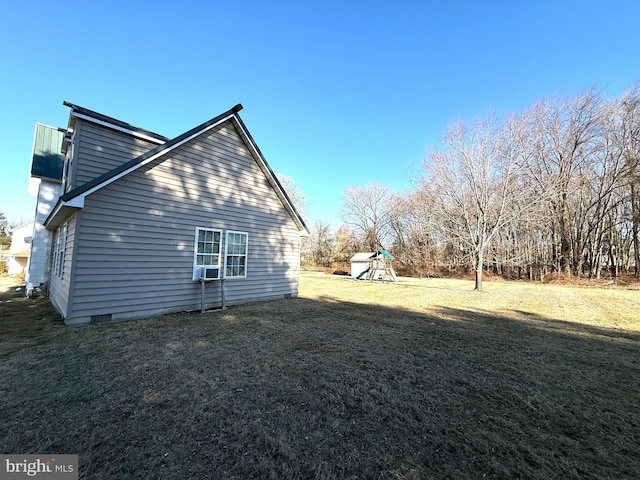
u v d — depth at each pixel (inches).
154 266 254.4
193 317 251.1
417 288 598.2
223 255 307.1
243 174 329.1
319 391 117.1
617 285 725.3
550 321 278.4
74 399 106.1
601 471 73.9
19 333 193.5
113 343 174.6
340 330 221.3
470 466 74.5
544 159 829.2
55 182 440.1
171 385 119.6
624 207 866.8
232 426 90.7
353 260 919.7
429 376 136.0
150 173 252.8
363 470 71.9
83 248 216.5
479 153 569.9
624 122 741.9
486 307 361.7
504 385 127.7
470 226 601.3
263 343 181.9
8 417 92.9
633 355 173.8
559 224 898.1
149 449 78.6
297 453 78.0
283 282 380.5
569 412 105.1
